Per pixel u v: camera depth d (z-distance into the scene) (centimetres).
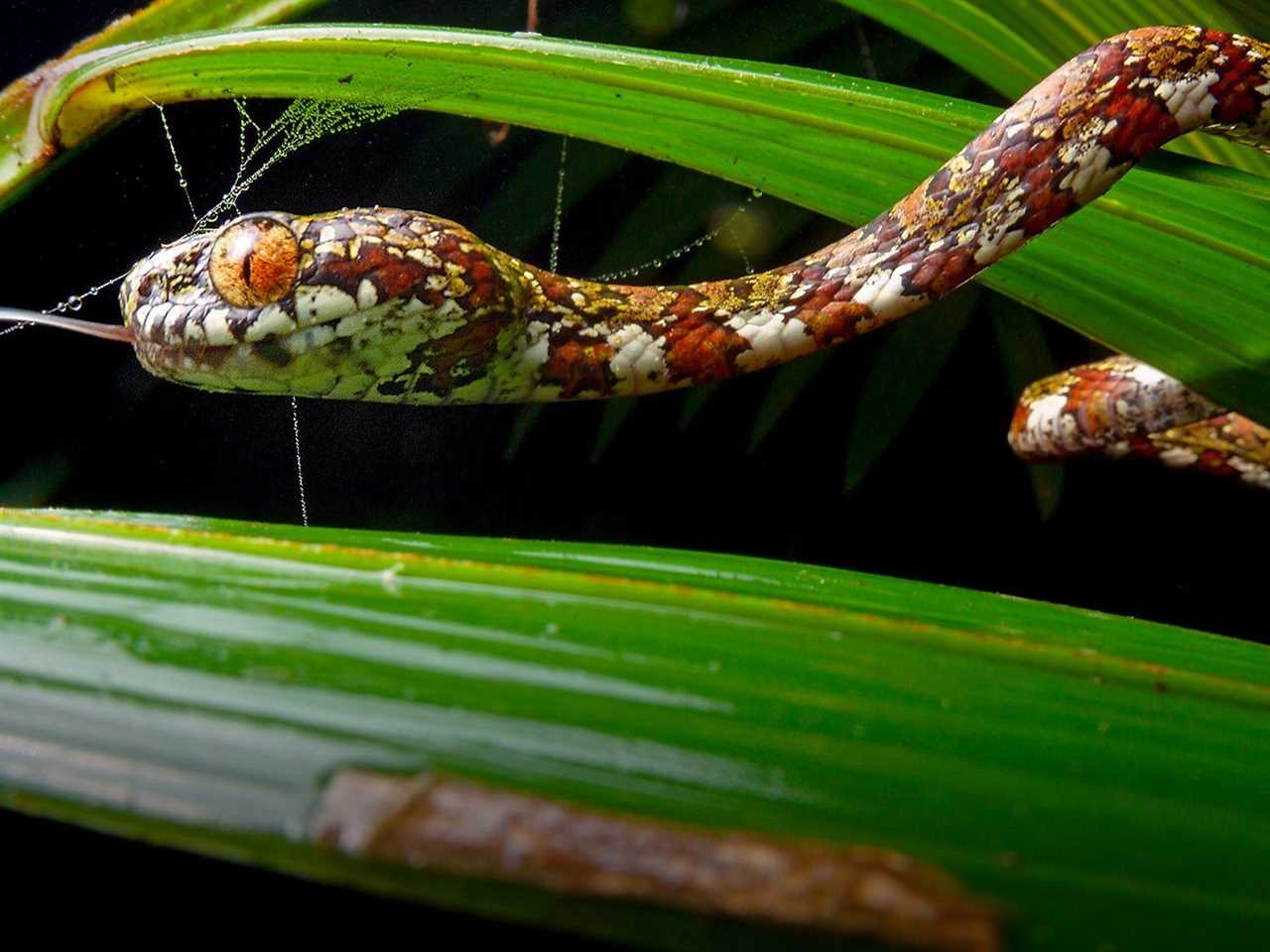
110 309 13
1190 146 12
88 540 7
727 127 11
